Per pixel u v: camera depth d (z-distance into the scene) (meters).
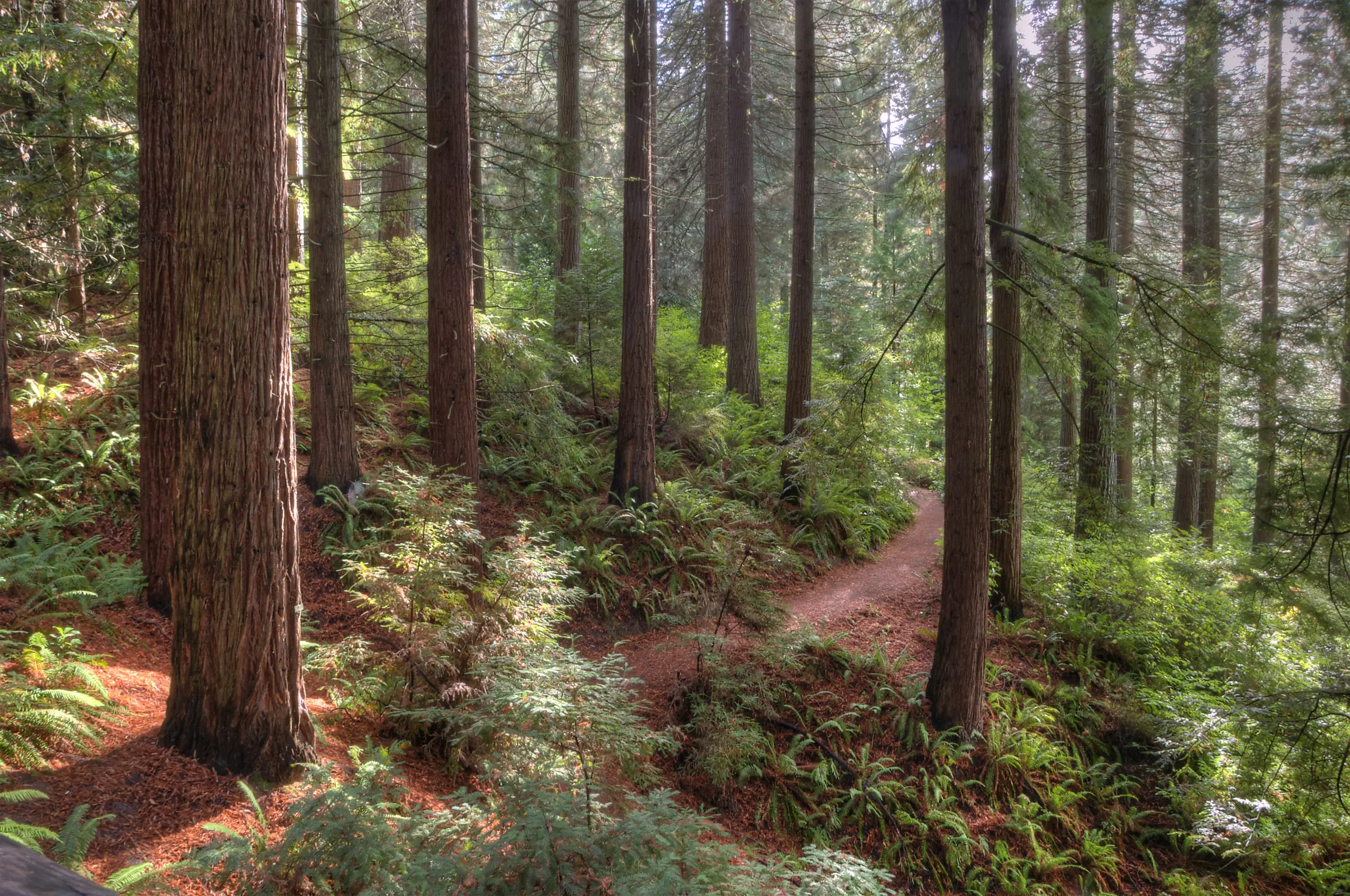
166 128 6.49
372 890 3.60
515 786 4.60
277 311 4.75
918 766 8.16
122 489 8.30
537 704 5.16
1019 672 10.00
